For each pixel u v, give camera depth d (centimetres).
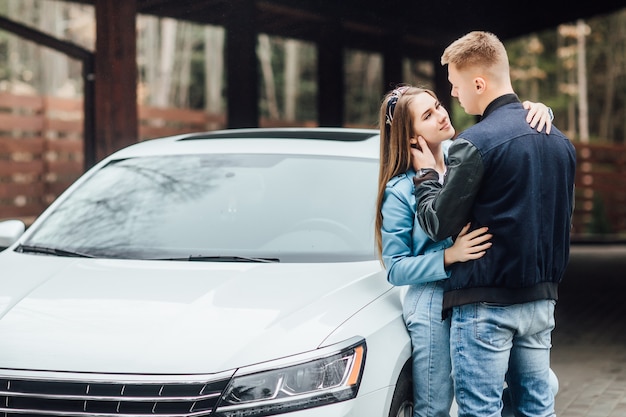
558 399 623
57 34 3759
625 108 4750
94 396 319
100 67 1055
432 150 383
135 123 1056
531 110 342
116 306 359
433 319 361
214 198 468
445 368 363
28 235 475
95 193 494
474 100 351
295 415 321
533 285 337
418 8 1494
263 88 4194
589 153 2316
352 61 4516
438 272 347
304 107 4225
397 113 369
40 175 1919
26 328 345
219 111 3859
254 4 1335
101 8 1053
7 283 397
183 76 4050
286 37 1546
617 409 593
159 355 324
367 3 1462
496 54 346
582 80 4106
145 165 508
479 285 338
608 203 2348
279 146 503
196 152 511
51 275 405
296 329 338
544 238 336
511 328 339
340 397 328
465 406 345
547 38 4466
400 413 368
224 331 336
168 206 468
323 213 448
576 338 866
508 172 329
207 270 400
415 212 366
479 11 1520
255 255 426
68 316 352
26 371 326
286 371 324
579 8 1477
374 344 347
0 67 3656
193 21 1405
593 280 1300
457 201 331
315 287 374
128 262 423
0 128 1817
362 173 472
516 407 366
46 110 1912
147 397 317
